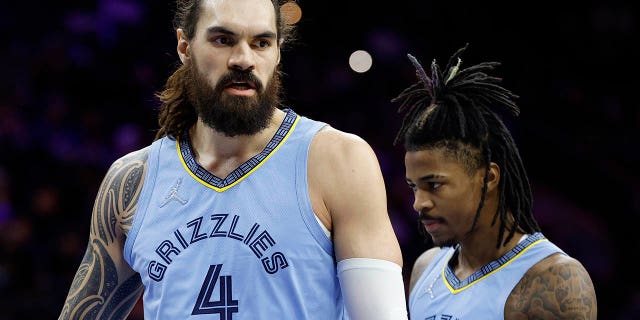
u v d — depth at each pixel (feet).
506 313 7.54
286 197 6.45
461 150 7.55
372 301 6.26
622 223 27.04
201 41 6.51
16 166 22.65
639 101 30.60
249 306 6.28
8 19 27.66
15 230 19.92
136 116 26.30
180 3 7.11
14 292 18.53
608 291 24.79
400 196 23.94
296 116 6.89
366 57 29.35
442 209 7.66
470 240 7.89
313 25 30.66
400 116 28.17
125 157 7.31
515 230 7.78
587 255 25.68
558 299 7.32
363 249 6.34
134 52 27.89
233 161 6.68
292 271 6.31
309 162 6.56
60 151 23.79
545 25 31.99
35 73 26.14
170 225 6.64
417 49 30.91
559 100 30.19
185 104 7.06
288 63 28.76
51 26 28.04
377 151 26.96
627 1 32.48
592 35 32.04
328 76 29.32
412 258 22.56
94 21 28.07
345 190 6.44
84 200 22.27
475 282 7.85
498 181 7.72
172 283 6.47
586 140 29.04
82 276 7.29
